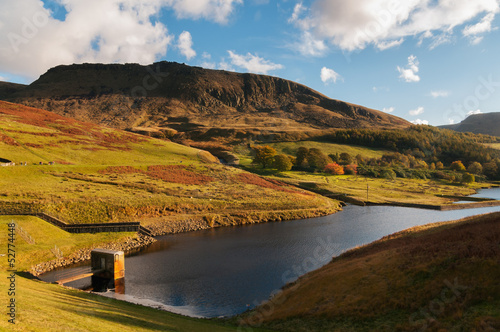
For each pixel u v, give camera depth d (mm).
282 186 108562
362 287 24594
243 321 25484
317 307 24375
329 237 59438
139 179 86688
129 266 42844
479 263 21047
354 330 19891
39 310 16047
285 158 139750
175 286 35781
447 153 197250
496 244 22891
